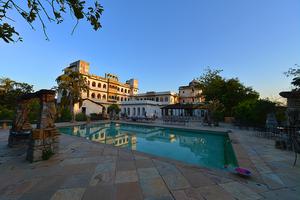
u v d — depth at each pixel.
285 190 3.45
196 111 38.50
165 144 11.06
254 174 4.27
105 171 4.47
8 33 2.00
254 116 13.66
